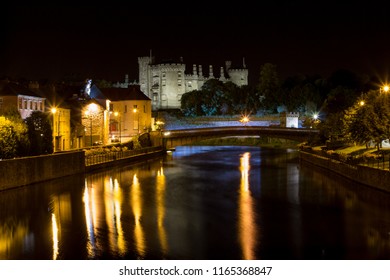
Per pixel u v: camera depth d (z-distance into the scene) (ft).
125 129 442.91
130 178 240.12
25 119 270.26
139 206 165.89
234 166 304.30
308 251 112.98
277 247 116.06
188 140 422.00
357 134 228.02
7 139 207.31
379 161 203.62
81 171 244.42
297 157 376.89
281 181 226.17
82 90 386.11
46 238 123.44
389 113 219.20
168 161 343.67
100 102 395.75
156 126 472.85
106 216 148.87
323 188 199.72
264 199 178.70
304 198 178.50
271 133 414.41
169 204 169.99
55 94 334.03
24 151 225.76
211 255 109.91
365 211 152.46
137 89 453.99
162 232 129.49
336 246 116.67
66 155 228.02
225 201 175.73
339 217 146.10
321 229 132.57
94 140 371.76
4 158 205.36
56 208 159.84
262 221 142.31
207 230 131.75
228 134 423.23
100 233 128.26
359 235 126.11
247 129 420.77
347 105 503.61
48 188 196.03
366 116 224.33
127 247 115.55
